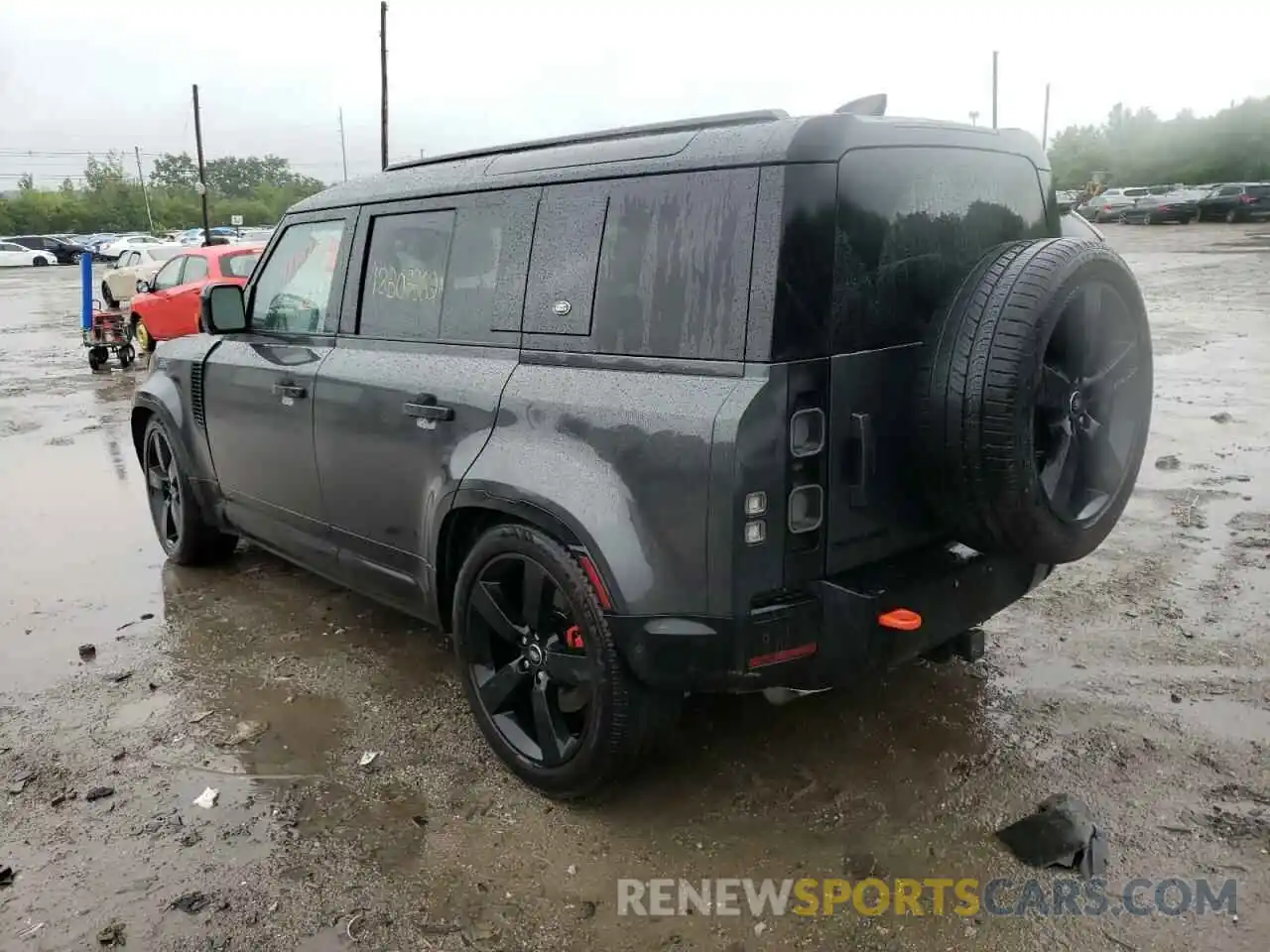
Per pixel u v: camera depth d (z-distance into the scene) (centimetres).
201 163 3669
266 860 309
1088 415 315
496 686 345
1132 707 377
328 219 437
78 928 281
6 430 983
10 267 4769
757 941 268
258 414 466
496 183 352
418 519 377
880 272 289
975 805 322
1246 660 409
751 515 270
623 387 298
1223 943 258
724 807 327
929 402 292
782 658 284
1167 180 7462
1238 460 702
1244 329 1354
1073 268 289
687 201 288
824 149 272
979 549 310
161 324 1421
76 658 458
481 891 292
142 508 706
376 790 346
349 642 471
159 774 360
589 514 297
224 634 483
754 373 271
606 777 318
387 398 381
